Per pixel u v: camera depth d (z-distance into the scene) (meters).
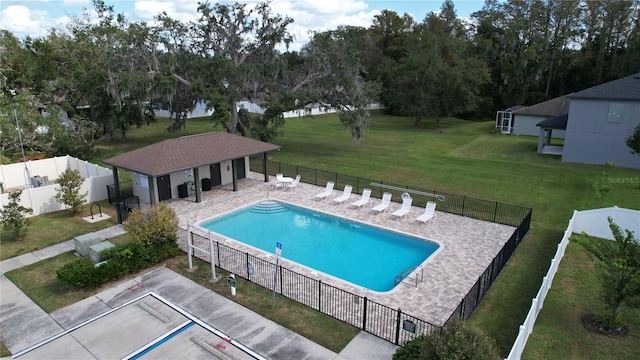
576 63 62.25
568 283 12.83
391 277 13.99
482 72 51.25
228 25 30.34
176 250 14.55
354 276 14.06
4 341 10.09
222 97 28.81
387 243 16.70
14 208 16.16
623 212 15.98
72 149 27.50
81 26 44.09
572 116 29.64
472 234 16.77
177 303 11.72
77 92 35.81
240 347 9.80
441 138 41.91
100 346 9.92
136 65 28.83
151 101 32.78
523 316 11.09
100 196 21.02
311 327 10.60
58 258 14.59
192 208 19.83
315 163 29.77
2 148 26.97
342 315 11.16
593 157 29.62
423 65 49.16
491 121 57.19
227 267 13.92
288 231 17.89
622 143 28.39
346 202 20.94
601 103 28.45
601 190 19.42
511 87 63.12
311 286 12.75
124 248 13.72
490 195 22.17
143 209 19.30
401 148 36.00
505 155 32.91
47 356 9.56
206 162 20.08
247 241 16.83
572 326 10.62
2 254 14.88
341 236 17.39
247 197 21.69
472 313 11.23
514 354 8.41
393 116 62.59
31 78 39.38
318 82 31.92
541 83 65.88
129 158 19.80
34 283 12.88
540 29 66.50
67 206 19.73
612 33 63.06
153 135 40.19
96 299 11.95
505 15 70.88
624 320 10.90
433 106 50.47
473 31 77.56
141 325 10.71
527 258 14.69
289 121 53.69
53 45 41.94
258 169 27.70
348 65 31.27
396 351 8.78
